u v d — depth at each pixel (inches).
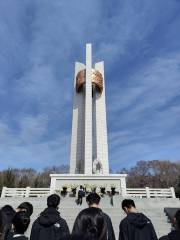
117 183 893.8
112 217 506.0
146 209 558.3
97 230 103.7
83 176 916.6
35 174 2481.5
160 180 2210.9
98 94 1294.3
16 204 655.1
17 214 132.5
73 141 1179.3
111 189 828.0
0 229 129.0
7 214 158.9
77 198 684.1
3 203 669.3
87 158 1029.2
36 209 565.3
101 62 1393.9
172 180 2122.3
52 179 916.0
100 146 1154.7
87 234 99.2
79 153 1144.8
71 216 511.5
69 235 96.7
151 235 157.8
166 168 2272.4
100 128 1201.4
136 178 2370.8
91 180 910.4
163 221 468.1
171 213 485.4
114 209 561.9
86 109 1128.2
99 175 916.0
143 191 826.8
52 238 147.6
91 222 104.8
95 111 1253.1
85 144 1057.5
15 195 788.0
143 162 2476.6
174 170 2236.7
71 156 1144.8
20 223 128.7
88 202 148.9
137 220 159.8
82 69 1379.2
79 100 1278.3
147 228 158.6
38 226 154.1
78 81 1296.8
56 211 162.7
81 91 1299.2
